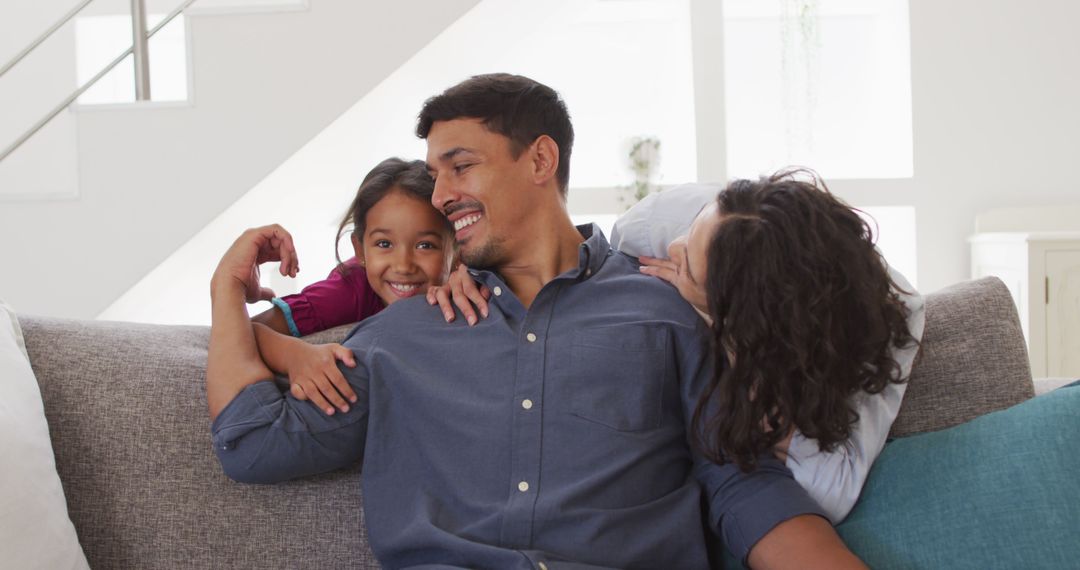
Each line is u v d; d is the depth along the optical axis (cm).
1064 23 338
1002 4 340
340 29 288
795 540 106
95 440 119
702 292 115
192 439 121
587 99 375
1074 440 102
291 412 118
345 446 122
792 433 114
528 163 132
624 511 113
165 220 288
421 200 152
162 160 288
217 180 288
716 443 114
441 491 118
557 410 118
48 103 402
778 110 369
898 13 355
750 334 106
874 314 105
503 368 121
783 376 105
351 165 324
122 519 118
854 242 107
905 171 353
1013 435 105
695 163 340
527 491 114
